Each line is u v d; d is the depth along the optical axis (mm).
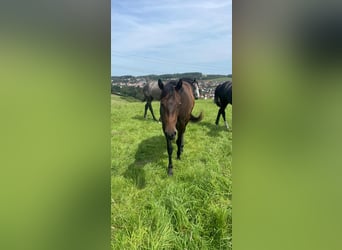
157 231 1939
